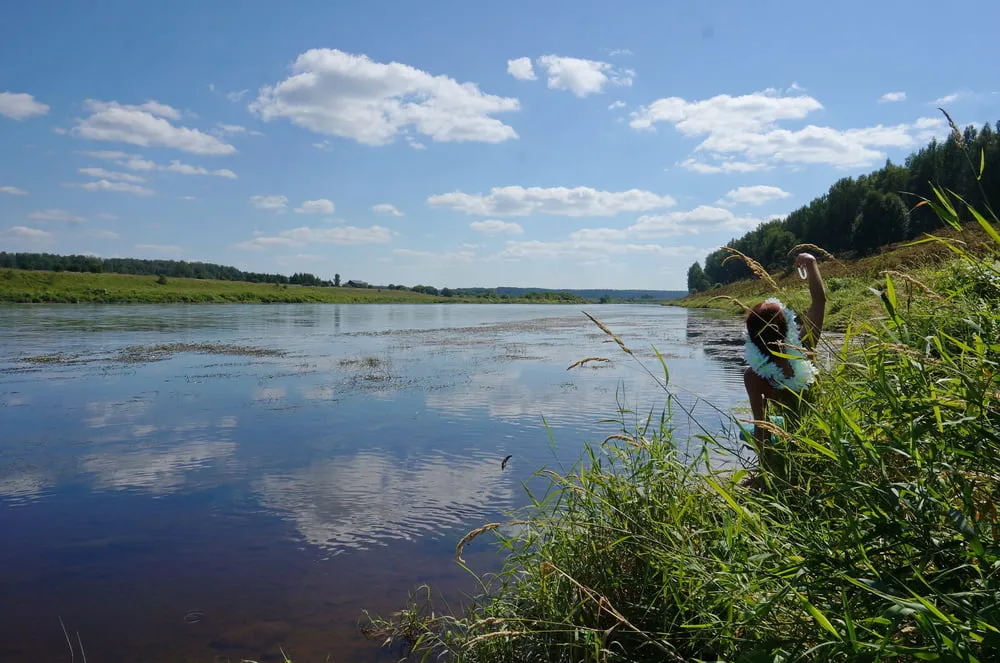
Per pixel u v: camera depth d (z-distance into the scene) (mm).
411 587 3924
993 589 1460
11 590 4004
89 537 4879
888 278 2555
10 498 5812
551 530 3023
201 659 3195
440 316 49219
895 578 1640
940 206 2420
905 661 1592
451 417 9000
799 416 2811
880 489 1857
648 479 2900
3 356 17281
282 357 17297
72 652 3266
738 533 2234
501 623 2645
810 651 1611
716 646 2143
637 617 2486
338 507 5418
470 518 5109
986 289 2662
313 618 3568
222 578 4117
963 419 1781
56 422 8977
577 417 8711
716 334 24078
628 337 23031
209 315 43000
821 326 3260
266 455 7164
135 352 18469
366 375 13492
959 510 1684
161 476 6441
